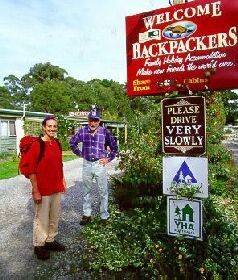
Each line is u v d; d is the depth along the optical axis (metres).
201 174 3.88
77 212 7.41
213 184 8.73
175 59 4.28
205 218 4.62
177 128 4.03
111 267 4.57
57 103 55.28
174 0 4.56
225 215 6.16
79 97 64.75
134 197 7.11
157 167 7.32
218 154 10.47
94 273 4.55
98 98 67.12
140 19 4.50
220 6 4.02
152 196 6.90
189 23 4.19
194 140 3.94
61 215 7.17
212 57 4.07
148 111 7.11
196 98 3.91
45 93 55.84
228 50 3.99
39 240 4.97
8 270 4.71
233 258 4.06
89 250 5.22
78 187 10.37
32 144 4.83
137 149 7.55
